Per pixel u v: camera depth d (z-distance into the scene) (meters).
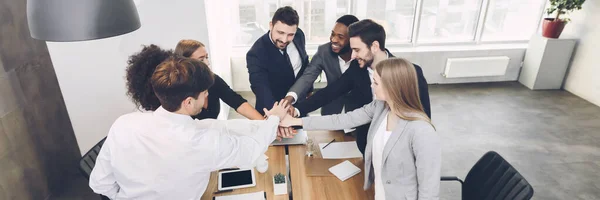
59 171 3.12
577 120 4.27
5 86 2.50
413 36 5.28
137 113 1.32
